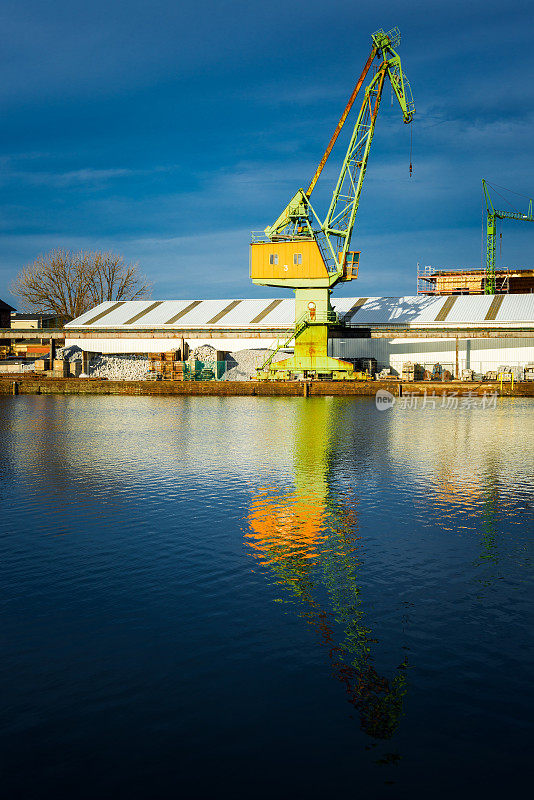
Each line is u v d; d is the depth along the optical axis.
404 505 15.12
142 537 12.36
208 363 66.62
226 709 6.21
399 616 8.51
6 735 5.80
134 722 6.00
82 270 99.56
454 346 67.38
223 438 28.23
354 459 22.14
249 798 5.02
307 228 59.00
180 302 84.62
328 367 60.81
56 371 69.81
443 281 106.31
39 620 8.30
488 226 130.50
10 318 98.25
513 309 69.88
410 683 6.73
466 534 12.62
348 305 78.81
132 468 20.23
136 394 63.31
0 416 39.16
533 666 7.12
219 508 14.77
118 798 5.02
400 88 56.09
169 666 7.05
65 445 25.70
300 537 12.39
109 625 8.16
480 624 8.26
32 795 5.05
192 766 5.39
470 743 5.72
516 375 63.22
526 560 10.98
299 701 6.36
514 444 26.23
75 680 6.74
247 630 8.02
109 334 76.00
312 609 8.73
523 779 5.24
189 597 9.16
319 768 5.38
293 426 33.44
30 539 12.17
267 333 71.00
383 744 5.69
